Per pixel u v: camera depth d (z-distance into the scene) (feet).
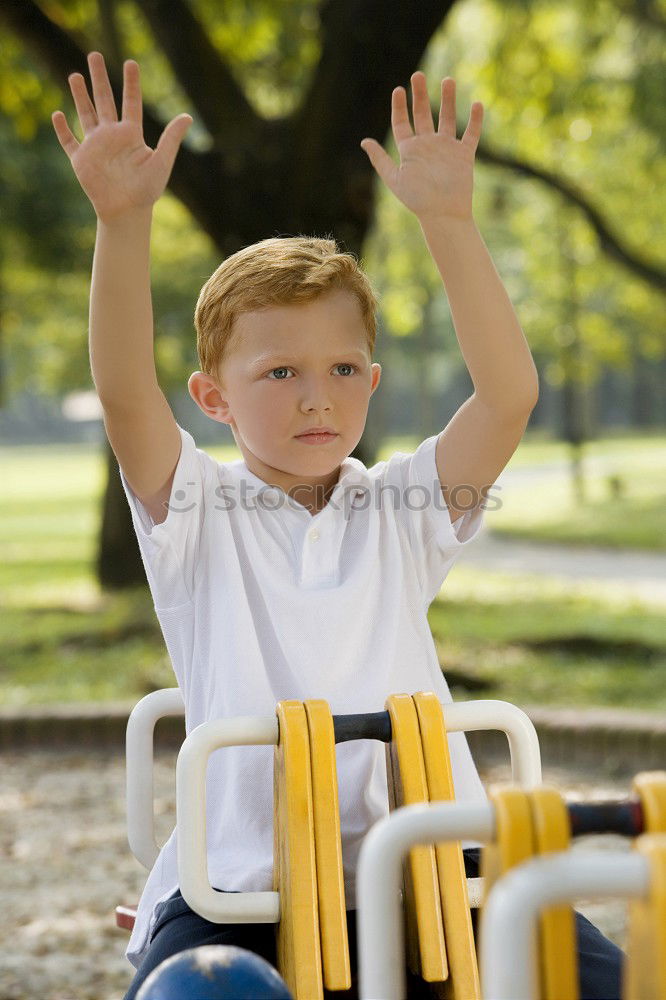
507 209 89.56
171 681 37.96
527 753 7.63
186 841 6.87
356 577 8.38
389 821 5.48
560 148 61.36
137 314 7.52
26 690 37.91
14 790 27.66
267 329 7.98
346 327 8.08
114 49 40.06
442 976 6.91
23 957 17.85
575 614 52.70
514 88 53.52
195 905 6.86
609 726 28.81
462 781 8.48
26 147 53.62
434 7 31.09
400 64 31.71
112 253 7.38
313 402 7.97
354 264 8.23
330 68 31.99
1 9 30.86
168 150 7.29
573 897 4.71
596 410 243.60
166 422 8.05
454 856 7.14
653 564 74.84
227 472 8.66
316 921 6.63
